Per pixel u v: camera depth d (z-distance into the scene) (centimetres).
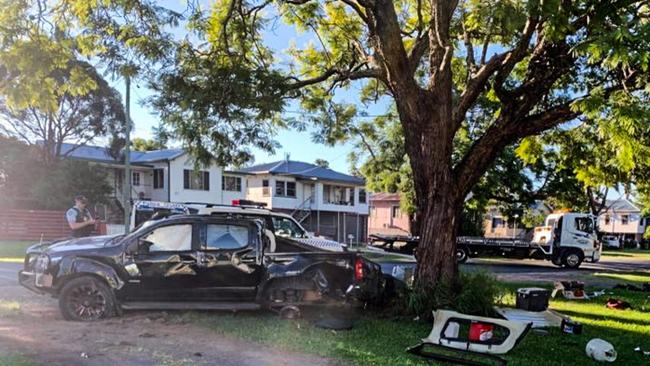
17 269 1342
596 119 553
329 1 1040
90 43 776
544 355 613
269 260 745
